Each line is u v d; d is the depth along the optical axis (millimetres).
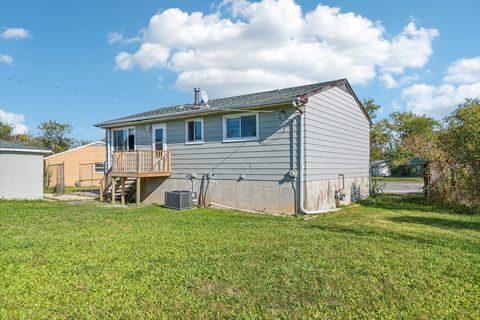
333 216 10148
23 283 4070
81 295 3729
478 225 8516
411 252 5543
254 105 10938
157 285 4027
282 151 10781
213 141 12570
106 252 5488
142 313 3312
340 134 13383
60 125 46656
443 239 6676
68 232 7203
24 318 3195
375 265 4797
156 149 14664
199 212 10844
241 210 11531
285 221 9000
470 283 4152
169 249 5684
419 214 10672
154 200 14516
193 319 3213
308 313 3326
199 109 12398
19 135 40562
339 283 4102
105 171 16797
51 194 19281
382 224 8609
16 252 5465
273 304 3521
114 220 8883
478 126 11727
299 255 5305
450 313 3352
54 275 4355
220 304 3518
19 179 15672
